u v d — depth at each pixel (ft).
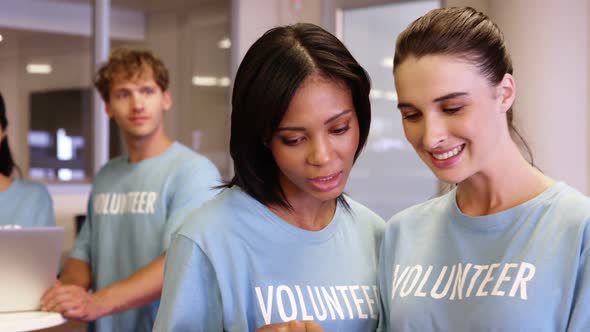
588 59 12.76
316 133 4.27
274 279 4.79
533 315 3.99
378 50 16.78
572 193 4.22
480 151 4.09
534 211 4.24
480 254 4.38
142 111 8.37
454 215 4.60
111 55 8.77
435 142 4.02
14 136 16.31
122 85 8.38
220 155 18.57
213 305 4.76
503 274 4.19
